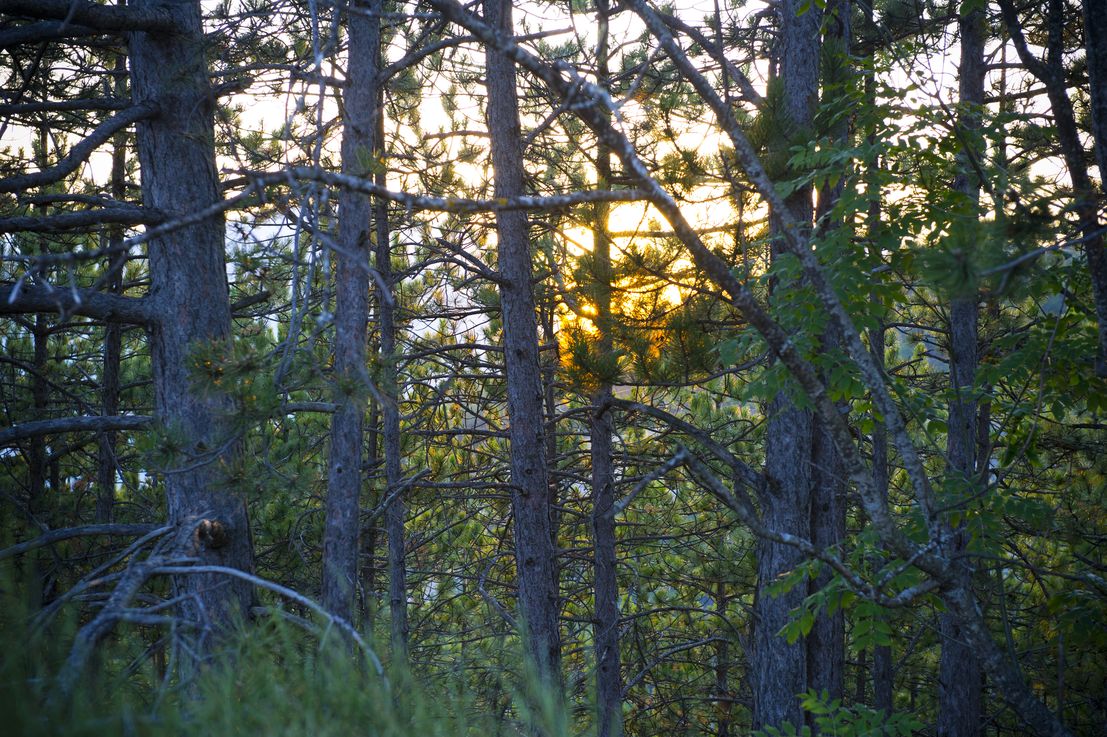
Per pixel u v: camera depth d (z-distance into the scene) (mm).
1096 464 9688
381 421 11773
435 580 13086
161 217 6266
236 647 3234
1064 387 5535
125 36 6578
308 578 10281
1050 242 3326
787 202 7457
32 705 2543
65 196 6062
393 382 4914
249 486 4766
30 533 7582
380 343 10336
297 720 2781
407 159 9445
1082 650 8242
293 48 8141
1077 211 4137
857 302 5848
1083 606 4969
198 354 4520
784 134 6555
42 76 7840
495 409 12523
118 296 6266
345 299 6582
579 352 7293
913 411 6062
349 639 3568
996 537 5590
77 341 12648
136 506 10320
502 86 9250
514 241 9359
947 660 10398
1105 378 4988
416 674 3828
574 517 13875
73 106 6305
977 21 8781
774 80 6551
